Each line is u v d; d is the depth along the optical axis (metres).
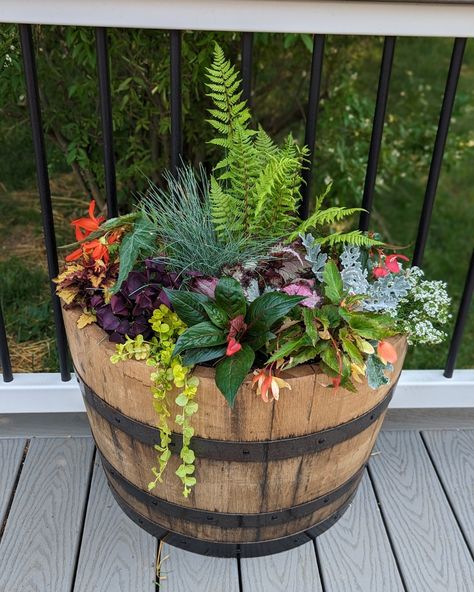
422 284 1.31
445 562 1.43
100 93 1.31
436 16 1.20
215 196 1.22
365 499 1.57
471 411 1.80
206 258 1.25
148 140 2.44
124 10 1.17
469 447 1.74
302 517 1.35
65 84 2.27
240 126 1.22
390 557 1.44
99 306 1.19
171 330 1.14
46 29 2.01
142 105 2.20
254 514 1.29
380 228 3.34
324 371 1.09
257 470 1.20
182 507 1.31
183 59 2.01
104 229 1.23
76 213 2.83
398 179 3.76
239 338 1.10
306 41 2.05
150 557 1.42
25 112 2.32
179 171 1.42
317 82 1.31
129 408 1.19
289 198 1.23
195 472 1.22
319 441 1.19
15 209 2.88
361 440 1.29
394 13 1.19
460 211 3.59
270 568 1.40
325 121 2.76
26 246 2.71
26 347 2.27
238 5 1.17
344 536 1.48
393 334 1.11
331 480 1.31
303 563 1.41
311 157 1.40
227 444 1.15
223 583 1.37
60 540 1.44
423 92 3.49
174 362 1.09
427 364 2.51
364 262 1.29
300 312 1.13
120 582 1.36
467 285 1.58
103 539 1.45
